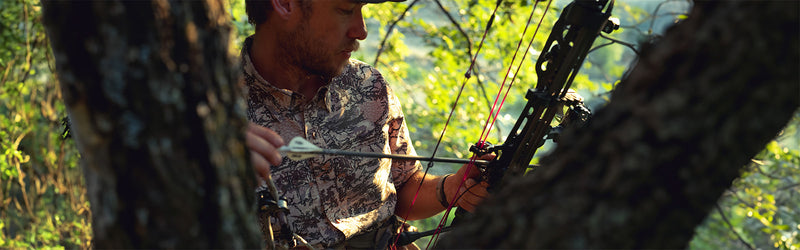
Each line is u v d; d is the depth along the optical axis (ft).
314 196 4.49
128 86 1.82
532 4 11.85
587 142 2.00
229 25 2.13
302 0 4.07
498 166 4.29
